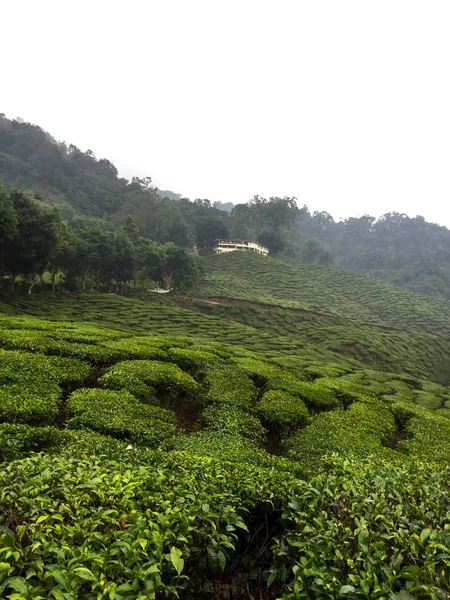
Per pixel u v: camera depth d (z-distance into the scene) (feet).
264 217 453.17
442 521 18.48
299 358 122.01
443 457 47.83
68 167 507.30
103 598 12.30
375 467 26.50
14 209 139.85
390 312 305.94
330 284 358.64
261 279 343.05
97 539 14.06
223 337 152.56
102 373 57.16
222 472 25.23
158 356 66.85
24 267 153.48
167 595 14.52
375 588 13.11
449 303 349.82
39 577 12.12
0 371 46.06
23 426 33.12
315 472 34.01
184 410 54.44
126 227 258.37
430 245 649.61
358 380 98.27
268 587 18.28
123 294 230.07
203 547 17.34
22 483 17.44
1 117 583.17
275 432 52.08
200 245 426.10
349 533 16.53
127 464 24.26
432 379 172.45
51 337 67.10
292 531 18.74
